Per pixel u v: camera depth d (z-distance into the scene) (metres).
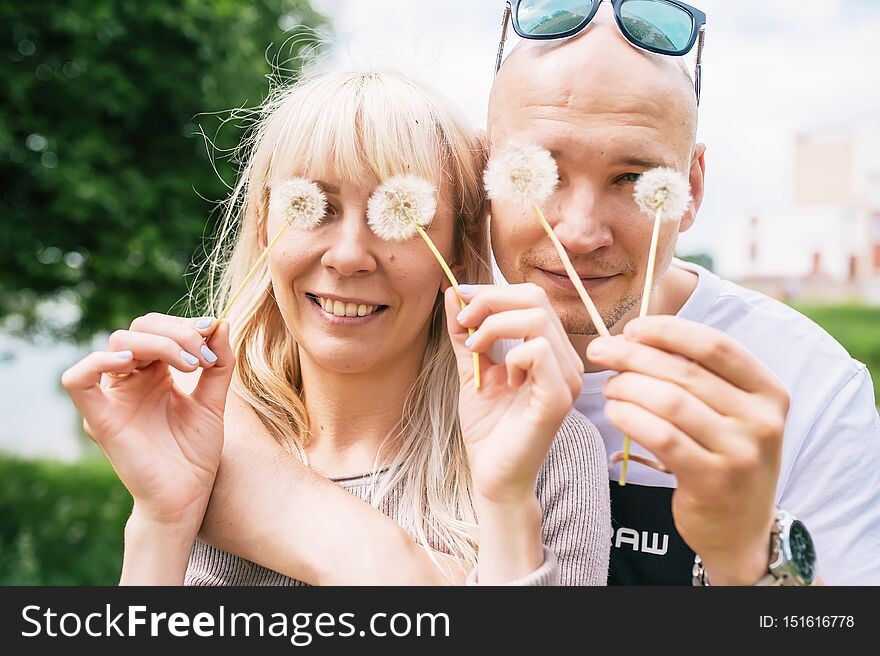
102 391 1.41
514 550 1.27
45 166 6.30
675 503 1.11
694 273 2.05
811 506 1.78
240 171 2.06
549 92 1.45
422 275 1.49
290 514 1.46
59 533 7.51
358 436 1.67
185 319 1.46
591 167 1.44
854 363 1.92
